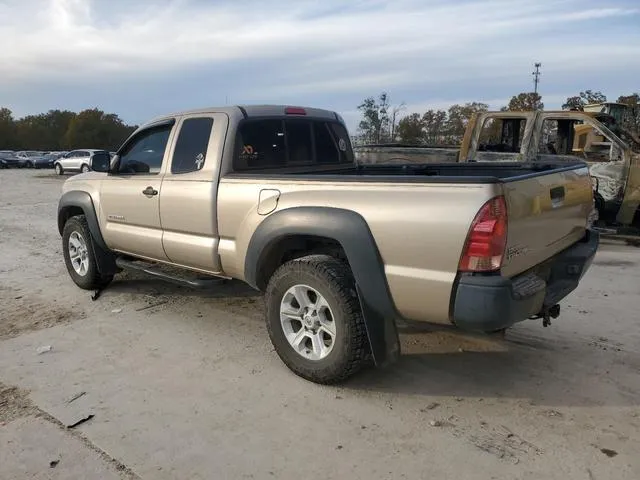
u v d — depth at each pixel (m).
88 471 2.85
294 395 3.62
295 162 4.98
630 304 5.38
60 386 3.79
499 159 9.14
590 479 2.72
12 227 11.04
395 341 3.57
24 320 5.15
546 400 3.51
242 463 2.90
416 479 2.74
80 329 4.88
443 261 3.09
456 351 4.30
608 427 3.18
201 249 4.46
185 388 3.73
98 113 91.94
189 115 4.70
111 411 3.44
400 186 3.26
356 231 3.37
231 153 4.35
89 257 5.80
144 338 4.64
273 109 4.79
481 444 3.04
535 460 2.88
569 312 5.15
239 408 3.46
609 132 8.27
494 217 2.97
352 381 3.80
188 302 5.58
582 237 4.34
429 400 3.54
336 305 3.51
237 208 4.12
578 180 4.08
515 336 4.57
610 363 4.04
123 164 5.34
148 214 4.94
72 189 6.00
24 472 2.85
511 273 3.20
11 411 3.46
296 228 3.64
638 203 8.20
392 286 3.30
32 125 94.62
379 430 3.19
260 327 4.87
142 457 2.96
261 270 4.05
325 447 3.03
